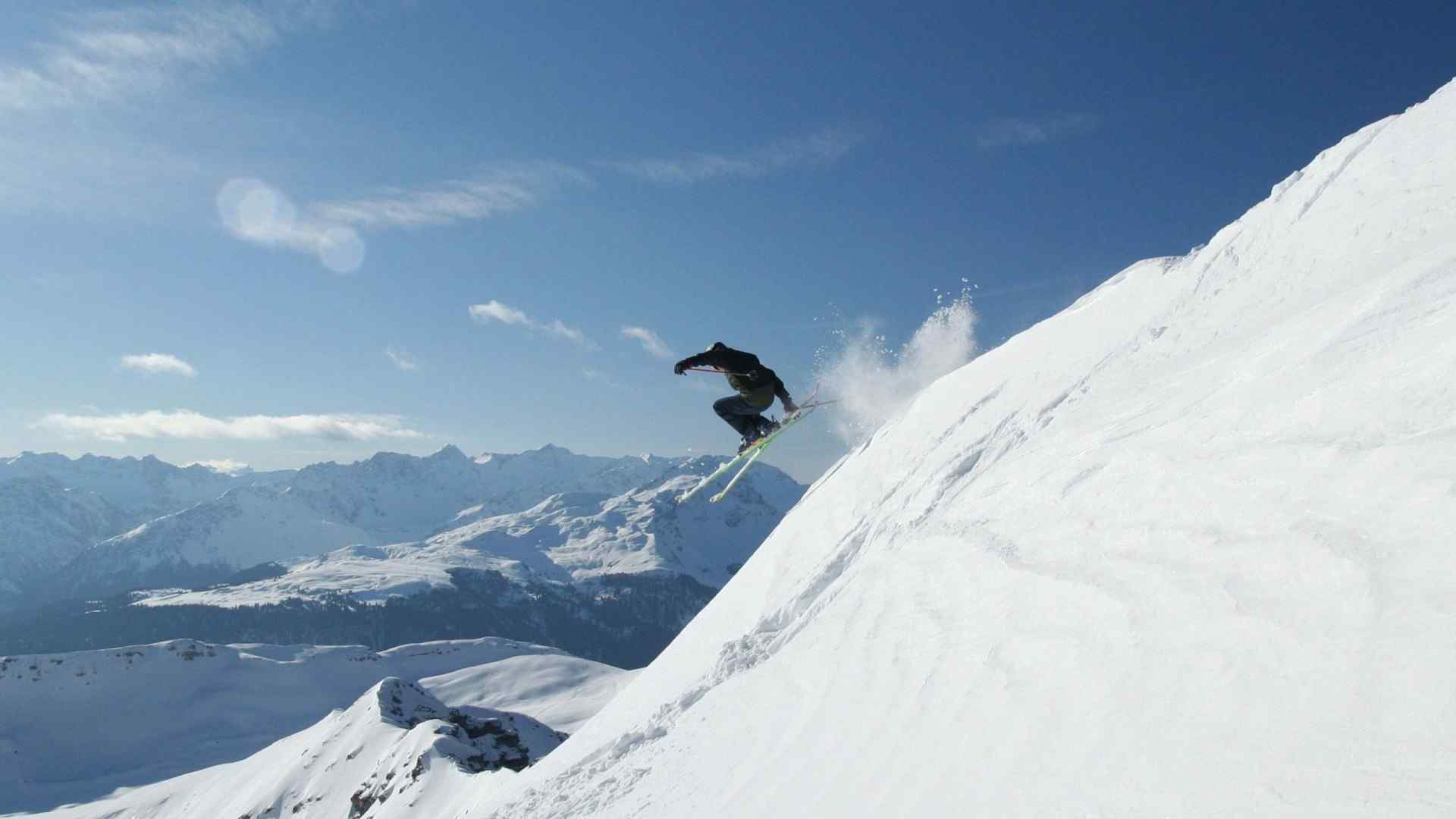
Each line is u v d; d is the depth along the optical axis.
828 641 7.84
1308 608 3.32
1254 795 2.63
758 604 13.75
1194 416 6.18
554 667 157.88
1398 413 4.07
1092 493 6.27
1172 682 3.57
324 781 64.25
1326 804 2.38
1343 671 2.88
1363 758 2.47
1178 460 5.52
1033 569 5.84
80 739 142.62
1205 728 3.16
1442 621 2.71
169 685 160.75
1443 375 4.02
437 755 50.75
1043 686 4.39
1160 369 9.64
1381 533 3.36
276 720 156.88
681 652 14.98
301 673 173.25
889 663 6.29
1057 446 8.56
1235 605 3.69
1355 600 3.14
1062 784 3.45
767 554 16.05
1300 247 9.97
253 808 65.31
